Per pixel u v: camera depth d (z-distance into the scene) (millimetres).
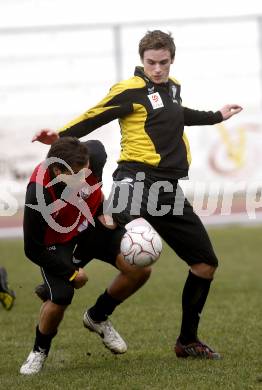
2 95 51094
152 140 17031
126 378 15719
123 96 16953
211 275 17484
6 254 37594
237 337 19656
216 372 16047
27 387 15242
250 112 46781
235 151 46625
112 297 17266
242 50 51000
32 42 51031
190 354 17578
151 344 19312
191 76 51344
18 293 27250
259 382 15164
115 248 16859
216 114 18234
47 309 16172
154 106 17047
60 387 15148
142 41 17188
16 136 46844
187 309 17562
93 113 16875
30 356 16641
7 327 21781
